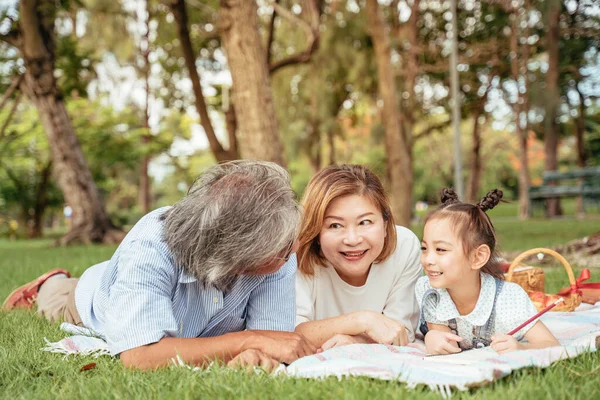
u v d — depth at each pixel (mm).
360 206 2861
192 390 2021
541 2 18266
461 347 3076
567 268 3664
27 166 25609
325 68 16328
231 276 2404
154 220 2557
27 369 2453
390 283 3229
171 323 2418
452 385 2023
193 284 2516
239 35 8680
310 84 17750
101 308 2967
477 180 26672
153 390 2068
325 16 15875
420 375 2146
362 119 25234
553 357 2350
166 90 21500
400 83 19578
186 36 13172
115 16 14297
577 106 25781
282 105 20641
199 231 2234
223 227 2197
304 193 2971
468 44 21672
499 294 2986
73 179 14570
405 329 2953
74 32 16375
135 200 48781
